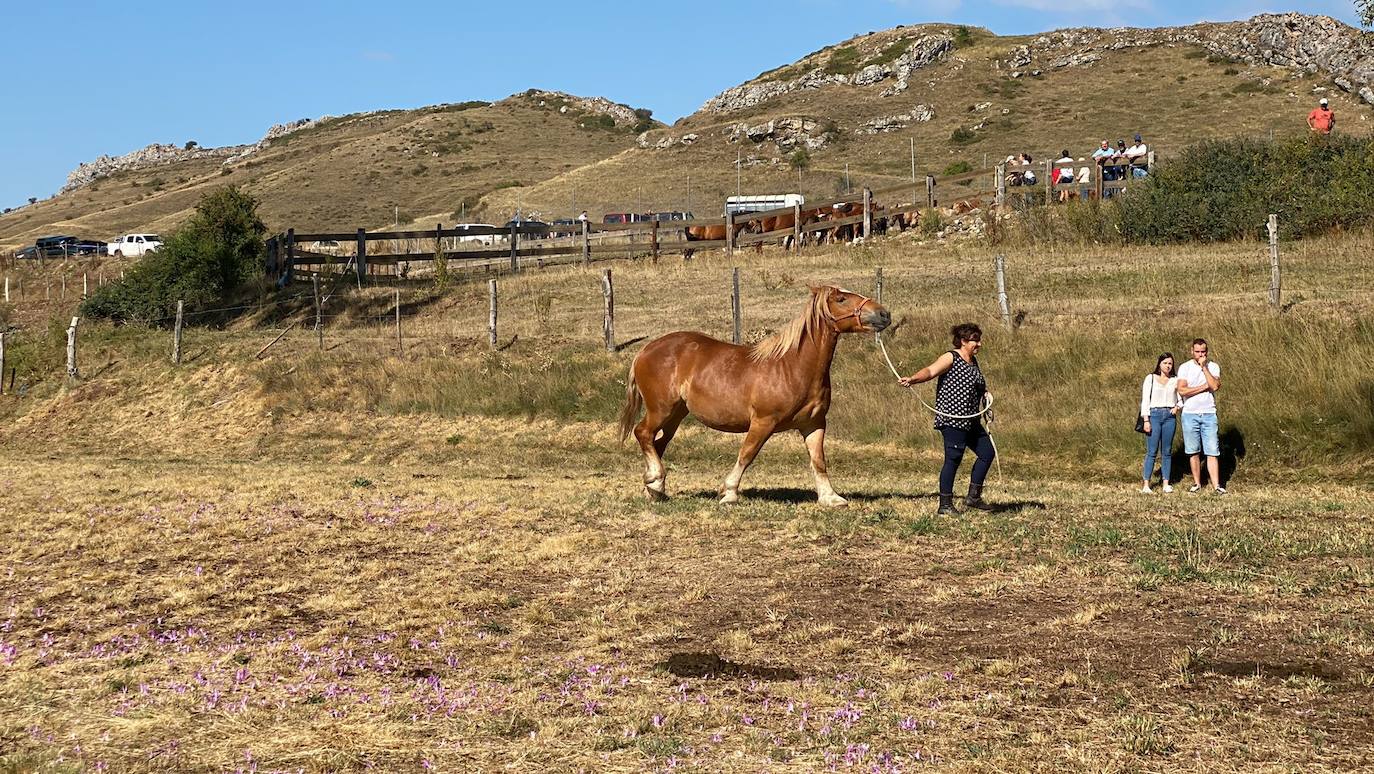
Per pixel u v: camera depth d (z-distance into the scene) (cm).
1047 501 1260
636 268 3581
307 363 2742
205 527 1220
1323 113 3197
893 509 1173
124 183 15375
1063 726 574
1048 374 1984
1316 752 528
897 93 9631
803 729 581
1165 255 2853
